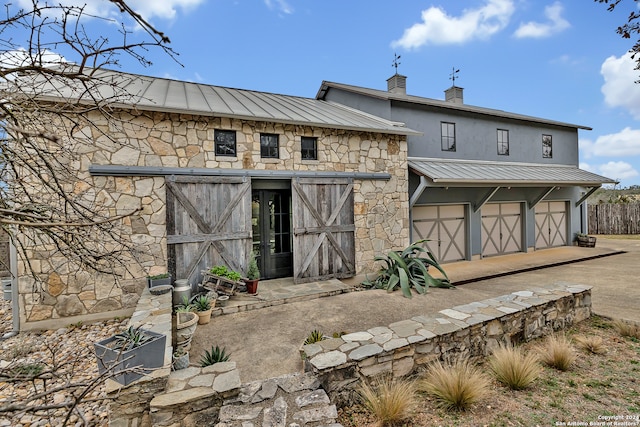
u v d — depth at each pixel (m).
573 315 4.82
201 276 5.43
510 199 10.36
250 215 5.83
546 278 7.55
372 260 6.99
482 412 2.82
